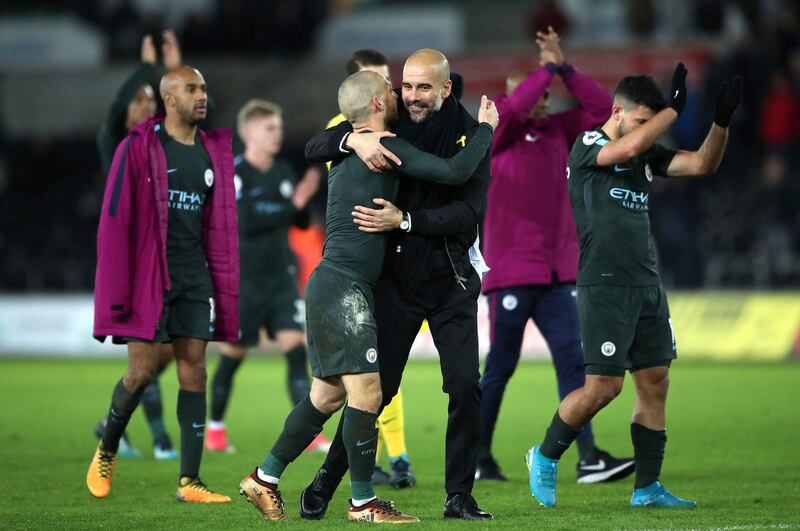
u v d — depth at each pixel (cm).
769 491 2606
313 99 8550
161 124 2602
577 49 7706
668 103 2366
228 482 2852
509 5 8581
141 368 2533
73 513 2375
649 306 2362
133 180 2520
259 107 3512
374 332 2172
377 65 2884
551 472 2414
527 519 2236
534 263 2888
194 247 2609
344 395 2214
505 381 2917
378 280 2242
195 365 2592
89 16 9075
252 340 3491
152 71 2997
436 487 2778
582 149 2367
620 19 8338
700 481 2756
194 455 2564
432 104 2206
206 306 2608
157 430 3325
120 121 2927
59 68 8800
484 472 2883
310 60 8650
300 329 3556
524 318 2912
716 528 2116
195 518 2298
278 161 3597
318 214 7744
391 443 2786
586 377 2370
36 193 8556
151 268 2517
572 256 2917
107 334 2502
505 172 2920
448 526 2131
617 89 2359
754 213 7250
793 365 6000
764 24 8000
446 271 2233
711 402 4481
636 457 2434
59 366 6488
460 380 2217
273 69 8638
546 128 2950
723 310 6419
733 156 7538
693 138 6894
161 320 2534
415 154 2155
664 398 2419
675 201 6794
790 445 3372
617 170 2339
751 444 3397
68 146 8712
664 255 6806
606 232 2339
